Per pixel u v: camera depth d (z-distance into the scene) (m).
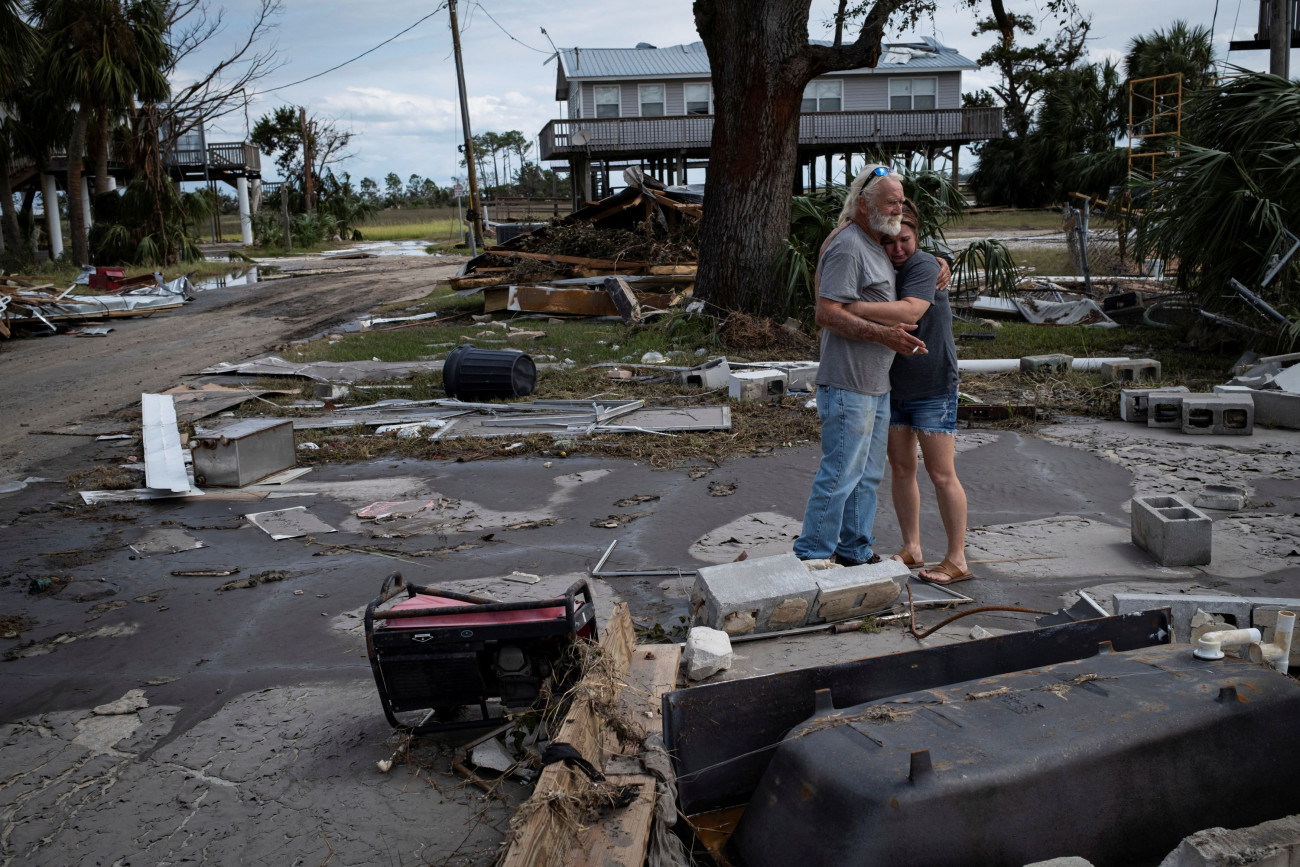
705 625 3.83
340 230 51.78
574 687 2.94
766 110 12.13
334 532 5.77
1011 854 2.05
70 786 3.10
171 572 5.17
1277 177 9.62
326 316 18.34
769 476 6.54
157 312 19.47
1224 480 5.98
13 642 4.32
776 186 12.45
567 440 7.70
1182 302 12.08
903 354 4.00
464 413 8.93
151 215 29.20
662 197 17.84
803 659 3.61
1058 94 39.75
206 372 11.51
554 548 5.27
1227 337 10.15
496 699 3.17
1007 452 6.98
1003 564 4.68
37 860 2.71
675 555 5.05
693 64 36.12
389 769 3.07
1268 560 4.55
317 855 2.67
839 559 4.53
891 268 4.07
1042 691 2.39
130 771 3.18
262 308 20.02
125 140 29.89
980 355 10.93
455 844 2.69
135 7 26.84
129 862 2.68
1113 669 2.50
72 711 3.63
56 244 31.09
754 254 12.55
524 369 9.59
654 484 6.49
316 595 4.73
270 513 6.17
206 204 31.86
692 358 11.48
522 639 3.04
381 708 3.51
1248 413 7.08
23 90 26.81
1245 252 9.89
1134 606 3.45
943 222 14.16
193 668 3.97
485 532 5.61
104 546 5.65
